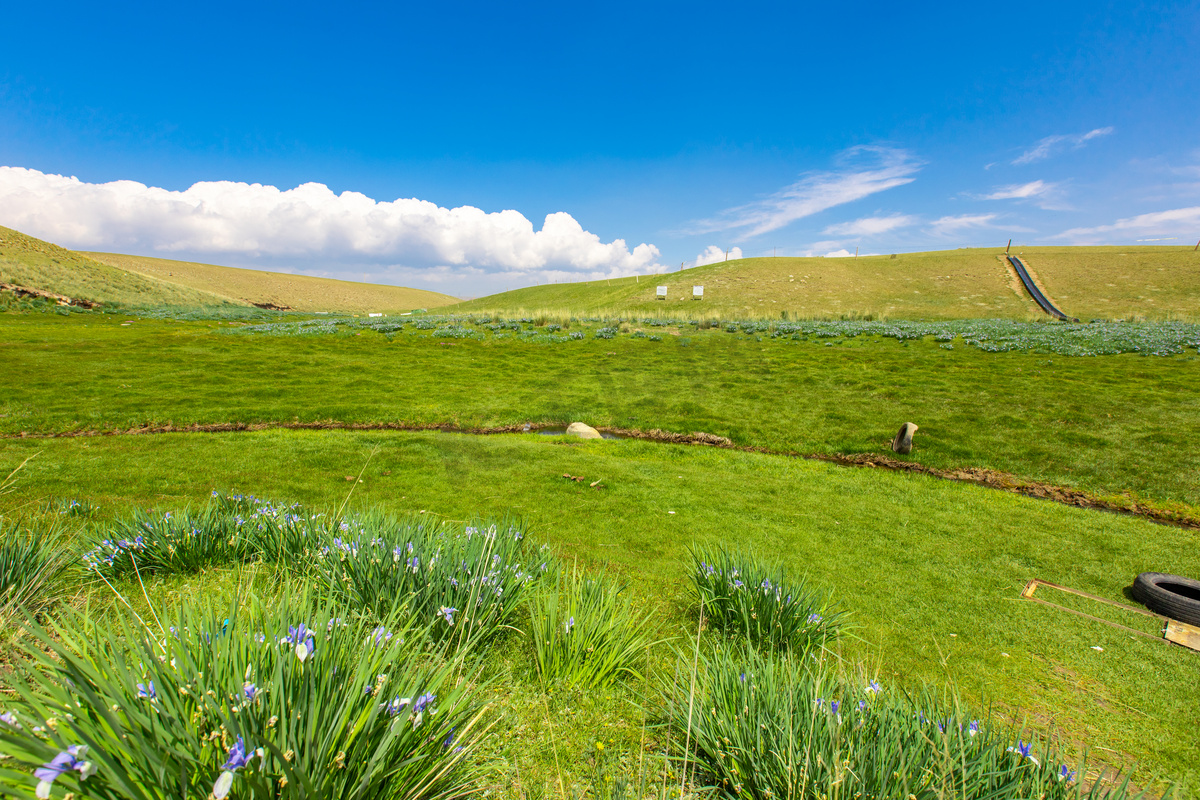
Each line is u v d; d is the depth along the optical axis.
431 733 1.64
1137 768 2.62
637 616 3.19
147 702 1.30
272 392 12.70
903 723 1.91
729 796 1.85
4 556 2.77
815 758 1.74
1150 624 4.26
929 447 9.84
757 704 2.07
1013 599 4.62
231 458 7.75
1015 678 3.44
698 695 2.24
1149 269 51.84
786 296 50.31
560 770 1.98
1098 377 14.44
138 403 10.98
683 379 15.68
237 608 1.87
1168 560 5.59
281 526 3.73
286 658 1.48
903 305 45.84
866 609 4.27
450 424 11.34
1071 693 3.30
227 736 1.27
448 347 20.56
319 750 1.31
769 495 7.30
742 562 3.88
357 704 1.52
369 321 29.08
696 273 64.44
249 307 54.62
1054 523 6.64
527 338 22.62
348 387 13.69
